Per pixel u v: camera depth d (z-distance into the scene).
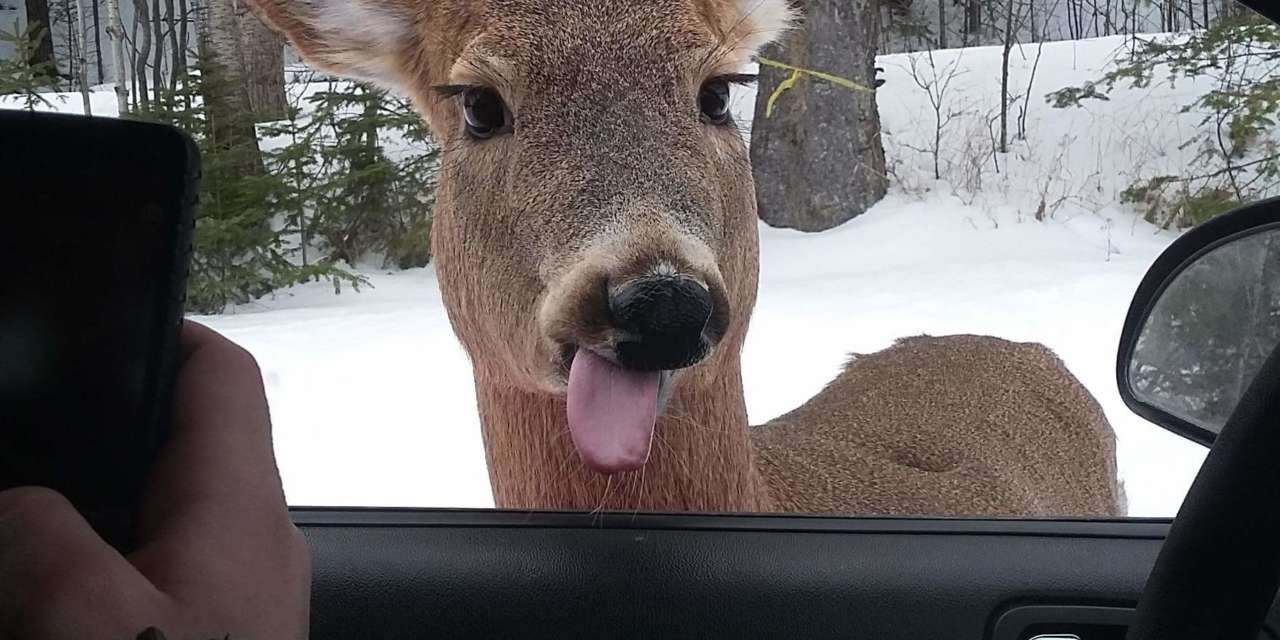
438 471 0.85
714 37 0.69
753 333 1.34
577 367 0.60
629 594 0.61
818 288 1.48
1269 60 2.07
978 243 1.73
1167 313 0.79
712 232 0.64
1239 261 0.75
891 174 2.02
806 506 0.82
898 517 0.66
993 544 0.63
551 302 0.61
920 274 1.56
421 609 0.61
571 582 0.62
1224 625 0.39
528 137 0.65
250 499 0.25
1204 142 2.02
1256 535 0.38
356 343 1.01
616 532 0.64
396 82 0.79
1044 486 1.01
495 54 0.66
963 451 0.96
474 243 0.69
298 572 0.25
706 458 0.72
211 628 0.22
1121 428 1.23
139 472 0.25
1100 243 1.79
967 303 1.46
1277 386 0.38
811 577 0.62
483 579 0.62
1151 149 2.08
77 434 0.25
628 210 0.61
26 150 0.25
